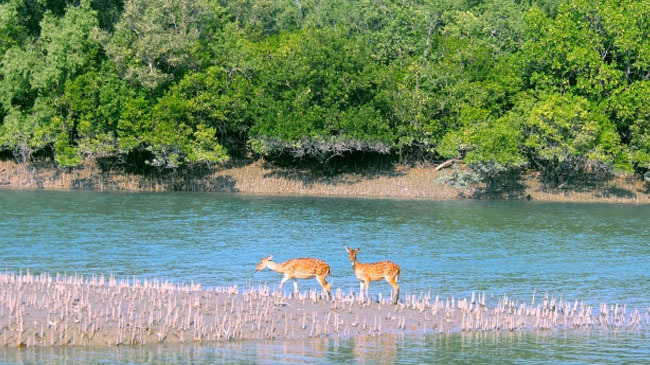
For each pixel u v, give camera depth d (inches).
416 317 4291.3
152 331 3757.4
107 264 5674.2
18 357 3346.5
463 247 6914.4
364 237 7362.2
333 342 3794.3
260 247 6638.8
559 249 6929.1
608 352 3752.5
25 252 6082.7
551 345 3863.2
